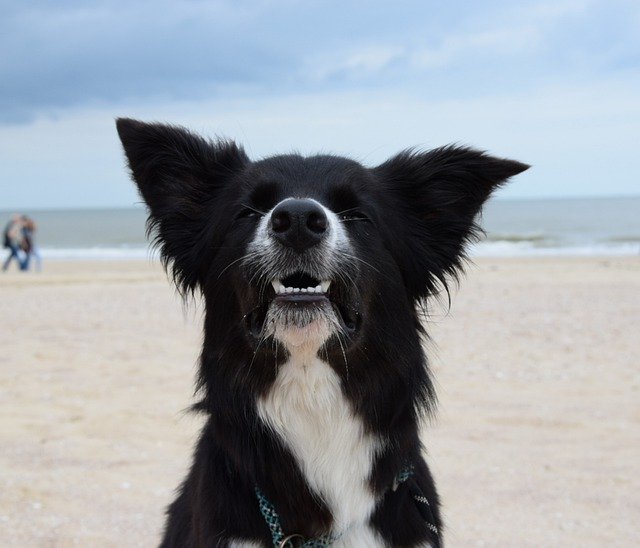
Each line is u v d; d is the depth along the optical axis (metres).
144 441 1.38
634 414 1.49
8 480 1.22
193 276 0.92
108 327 2.54
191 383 1.75
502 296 3.24
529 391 1.67
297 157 0.89
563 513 1.12
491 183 0.90
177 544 0.87
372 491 0.83
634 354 2.03
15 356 2.05
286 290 0.80
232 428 0.83
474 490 1.19
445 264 0.93
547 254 6.47
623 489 1.19
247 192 0.86
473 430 1.42
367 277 0.83
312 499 0.82
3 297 3.42
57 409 1.55
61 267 5.52
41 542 1.05
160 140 0.91
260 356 0.82
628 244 7.48
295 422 0.83
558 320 2.58
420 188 0.93
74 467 1.27
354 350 0.82
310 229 0.78
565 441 1.37
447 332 2.38
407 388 0.85
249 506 0.82
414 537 0.83
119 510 1.13
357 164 0.90
